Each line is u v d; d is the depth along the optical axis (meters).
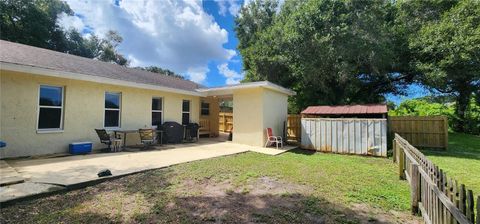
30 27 21.58
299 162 7.12
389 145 9.64
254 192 4.29
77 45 27.31
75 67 8.28
